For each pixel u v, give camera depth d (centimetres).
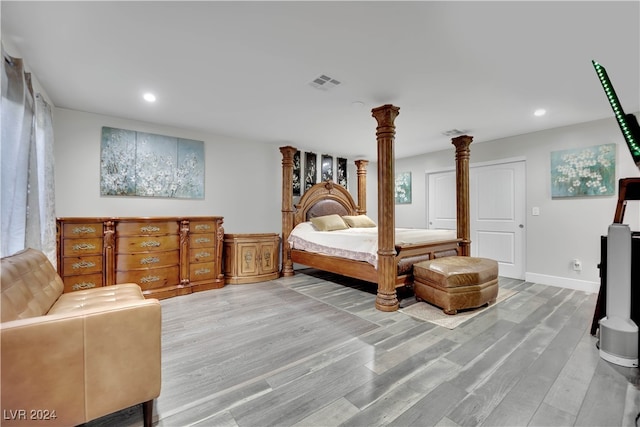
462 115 341
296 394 161
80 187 336
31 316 149
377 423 137
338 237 383
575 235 376
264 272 435
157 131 384
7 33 186
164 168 390
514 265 439
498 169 457
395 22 176
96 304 193
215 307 309
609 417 141
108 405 129
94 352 127
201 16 171
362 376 177
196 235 373
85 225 304
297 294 360
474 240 486
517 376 176
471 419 140
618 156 344
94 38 193
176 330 249
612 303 197
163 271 346
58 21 175
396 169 611
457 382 170
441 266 300
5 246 177
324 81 257
